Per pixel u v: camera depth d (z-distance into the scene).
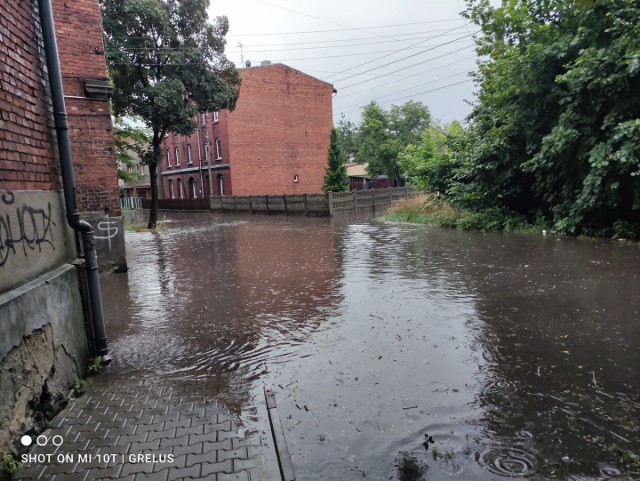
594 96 10.03
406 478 2.49
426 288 6.77
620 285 6.34
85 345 4.14
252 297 6.77
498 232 12.90
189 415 3.27
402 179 41.97
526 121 12.34
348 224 18.34
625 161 8.91
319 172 36.19
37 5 3.88
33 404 3.07
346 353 4.34
